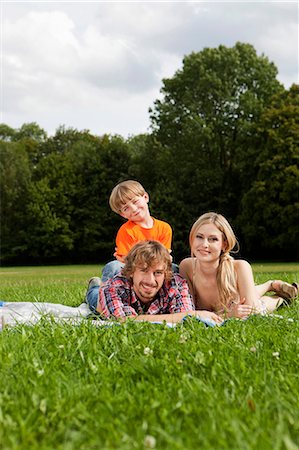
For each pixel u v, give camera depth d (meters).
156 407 2.78
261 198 39.62
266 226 40.56
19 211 52.31
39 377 3.28
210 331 4.55
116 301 5.63
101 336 4.32
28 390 3.08
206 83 42.00
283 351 3.88
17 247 51.22
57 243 50.62
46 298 8.91
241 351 3.81
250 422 2.62
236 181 44.75
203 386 3.09
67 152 55.38
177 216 45.31
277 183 39.09
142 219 7.05
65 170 51.94
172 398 2.96
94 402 2.88
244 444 2.33
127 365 3.54
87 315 6.30
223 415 2.65
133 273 5.66
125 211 6.97
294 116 40.69
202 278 6.16
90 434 2.49
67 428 2.52
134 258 5.61
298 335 4.44
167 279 5.74
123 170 52.03
